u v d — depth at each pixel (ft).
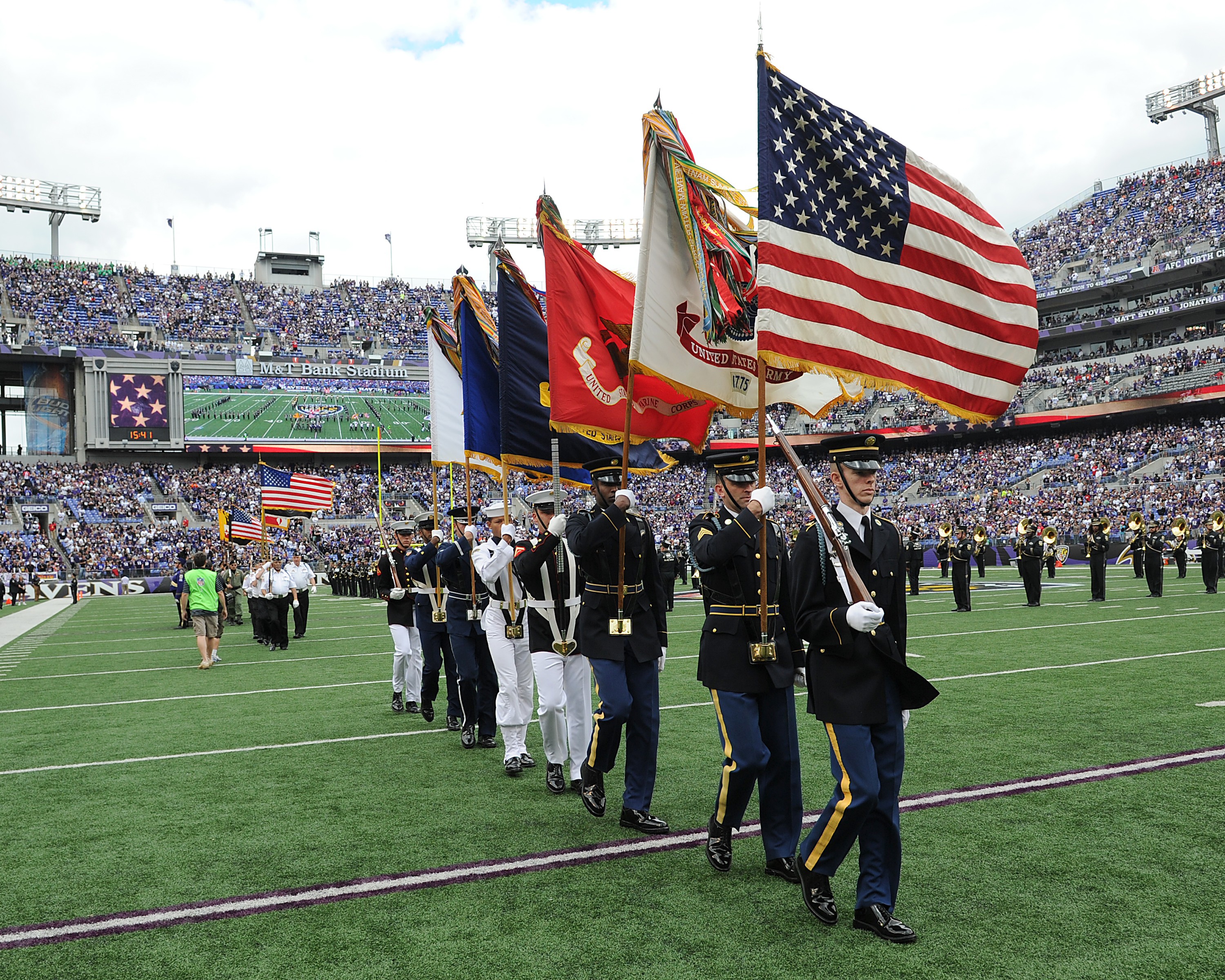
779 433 15.28
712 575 15.58
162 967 12.00
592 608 18.25
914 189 18.83
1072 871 14.38
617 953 12.00
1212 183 176.45
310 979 11.50
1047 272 187.73
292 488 73.97
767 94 17.65
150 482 179.42
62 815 19.36
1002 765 20.81
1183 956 11.40
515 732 22.50
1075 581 92.07
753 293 20.80
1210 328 161.89
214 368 189.57
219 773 22.86
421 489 191.83
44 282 198.80
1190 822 16.56
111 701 35.37
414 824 18.11
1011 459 166.61
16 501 164.25
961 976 11.06
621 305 23.54
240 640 63.16
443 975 11.49
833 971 11.30
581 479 26.11
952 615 58.29
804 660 15.47
